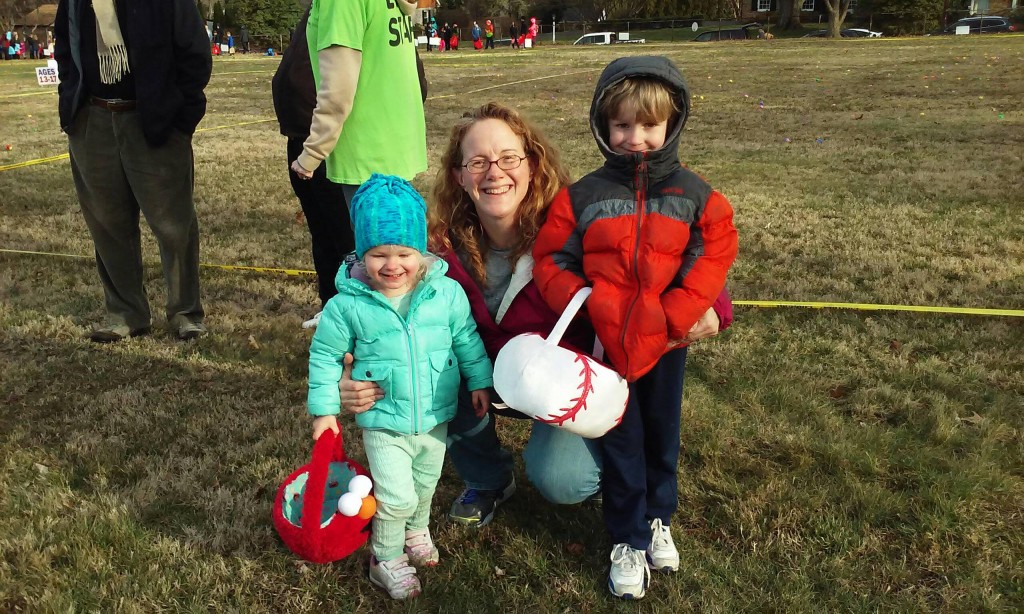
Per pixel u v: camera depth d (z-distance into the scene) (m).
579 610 2.35
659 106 2.04
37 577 2.43
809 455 3.05
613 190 2.12
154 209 4.02
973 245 5.61
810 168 8.38
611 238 2.07
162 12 3.65
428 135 11.07
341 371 2.29
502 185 2.23
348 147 3.44
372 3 3.22
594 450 2.34
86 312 4.64
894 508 2.72
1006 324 4.21
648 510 2.46
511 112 2.26
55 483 2.94
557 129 11.32
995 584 2.38
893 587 2.39
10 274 5.32
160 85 3.73
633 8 57.56
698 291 2.06
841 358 3.89
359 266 2.29
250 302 4.84
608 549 2.58
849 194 7.19
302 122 3.73
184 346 4.20
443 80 19.88
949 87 14.91
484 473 2.67
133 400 3.58
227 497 2.83
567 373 2.00
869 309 4.48
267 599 2.40
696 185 2.10
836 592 2.36
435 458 2.38
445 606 2.36
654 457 2.42
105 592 2.38
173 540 2.61
